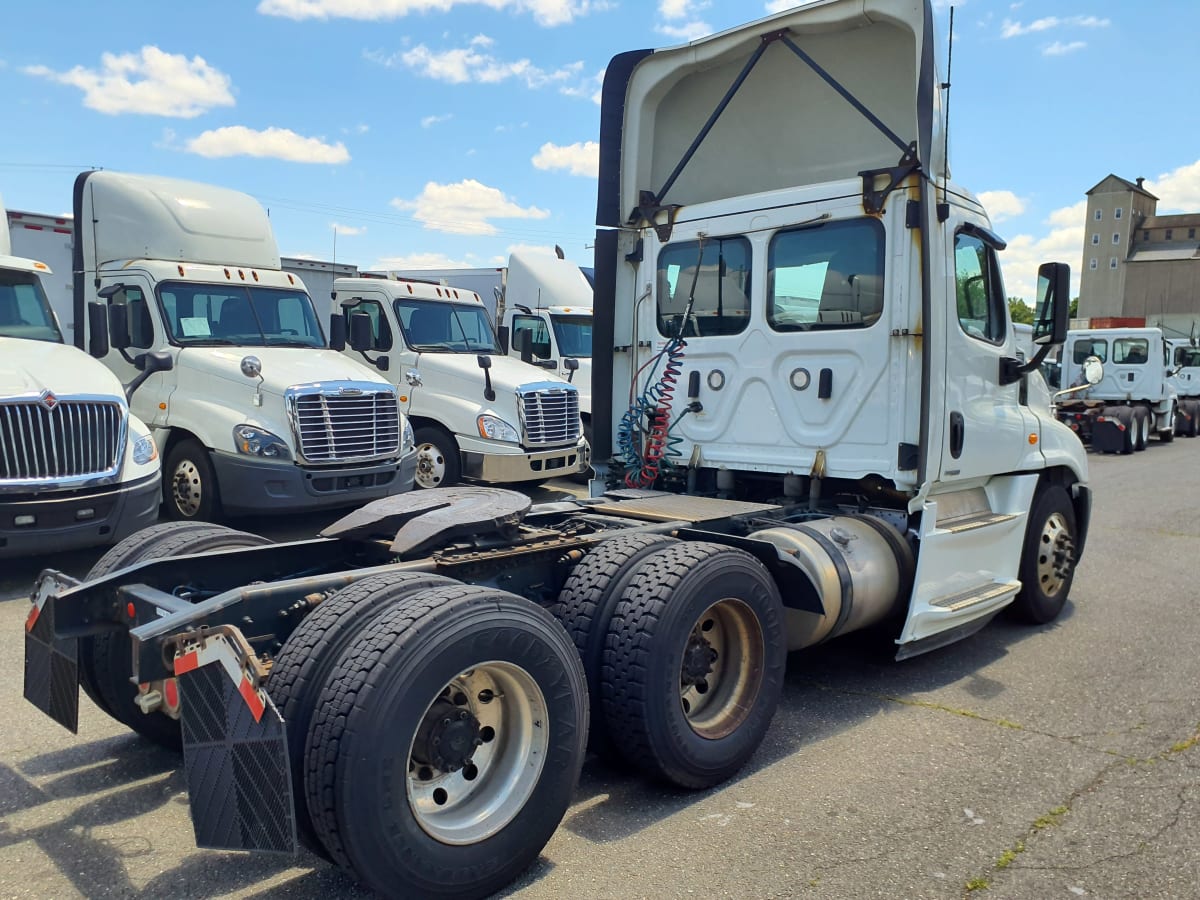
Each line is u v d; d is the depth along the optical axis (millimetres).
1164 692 5145
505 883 3100
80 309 10094
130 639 3824
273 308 10070
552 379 11766
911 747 4379
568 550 4094
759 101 5863
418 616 2914
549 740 3195
